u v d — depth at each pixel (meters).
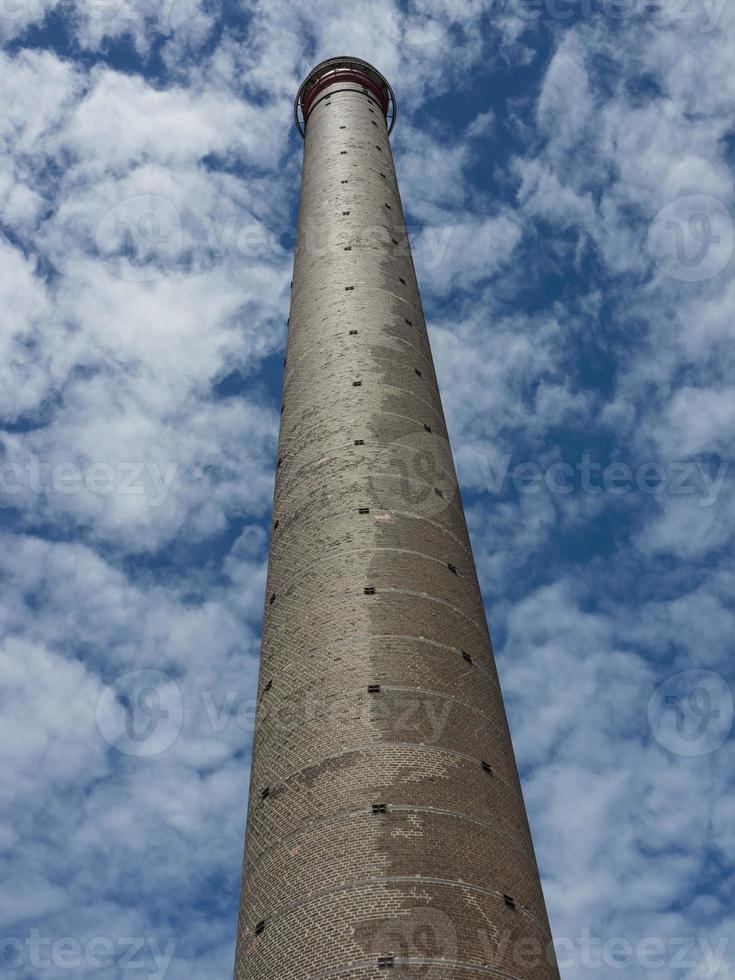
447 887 19.92
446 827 20.95
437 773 21.91
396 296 36.84
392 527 27.42
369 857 20.19
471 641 25.70
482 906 19.97
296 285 39.06
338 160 45.72
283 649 25.56
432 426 31.62
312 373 33.31
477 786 22.20
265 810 22.66
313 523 28.06
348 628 24.73
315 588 26.17
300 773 22.42
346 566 26.28
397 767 21.73
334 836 20.77
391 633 24.55
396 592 25.59
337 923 19.39
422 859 20.20
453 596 26.42
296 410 32.59
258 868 21.73
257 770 23.95
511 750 24.86
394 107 55.78
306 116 54.56
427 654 24.38
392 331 34.75
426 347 36.25
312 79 55.28
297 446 31.27
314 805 21.58
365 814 20.91
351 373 32.47
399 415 31.12
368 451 29.52
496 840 21.42
